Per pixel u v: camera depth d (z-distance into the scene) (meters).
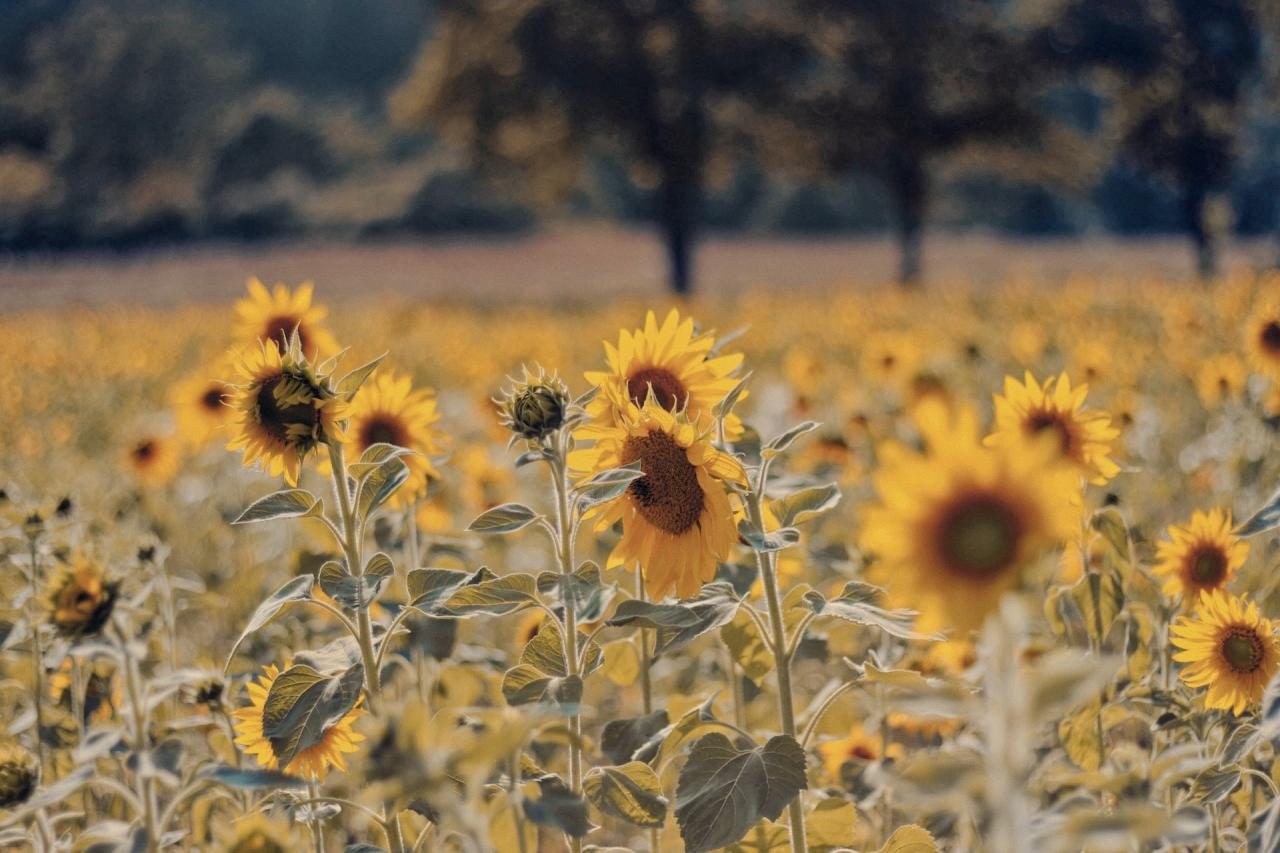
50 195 91.81
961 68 44.78
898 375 9.63
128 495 6.19
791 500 2.69
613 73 42.69
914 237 48.06
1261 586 3.92
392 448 2.77
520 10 42.97
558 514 2.73
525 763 2.63
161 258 75.25
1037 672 1.51
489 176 47.25
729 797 2.44
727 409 2.75
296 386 2.73
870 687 3.60
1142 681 3.30
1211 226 46.94
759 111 44.41
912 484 1.64
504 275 58.78
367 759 1.77
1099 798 2.99
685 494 2.62
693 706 3.26
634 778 2.61
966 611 1.62
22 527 3.43
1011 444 1.65
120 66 103.75
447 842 3.03
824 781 3.63
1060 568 3.75
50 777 3.30
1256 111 48.66
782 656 2.57
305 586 2.65
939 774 1.62
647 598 3.13
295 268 63.50
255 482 6.98
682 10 42.47
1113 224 103.19
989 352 12.24
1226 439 6.48
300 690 2.58
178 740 2.57
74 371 16.69
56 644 3.19
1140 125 46.69
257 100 108.50
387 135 113.75
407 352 16.89
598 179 106.62
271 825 2.13
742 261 65.25
